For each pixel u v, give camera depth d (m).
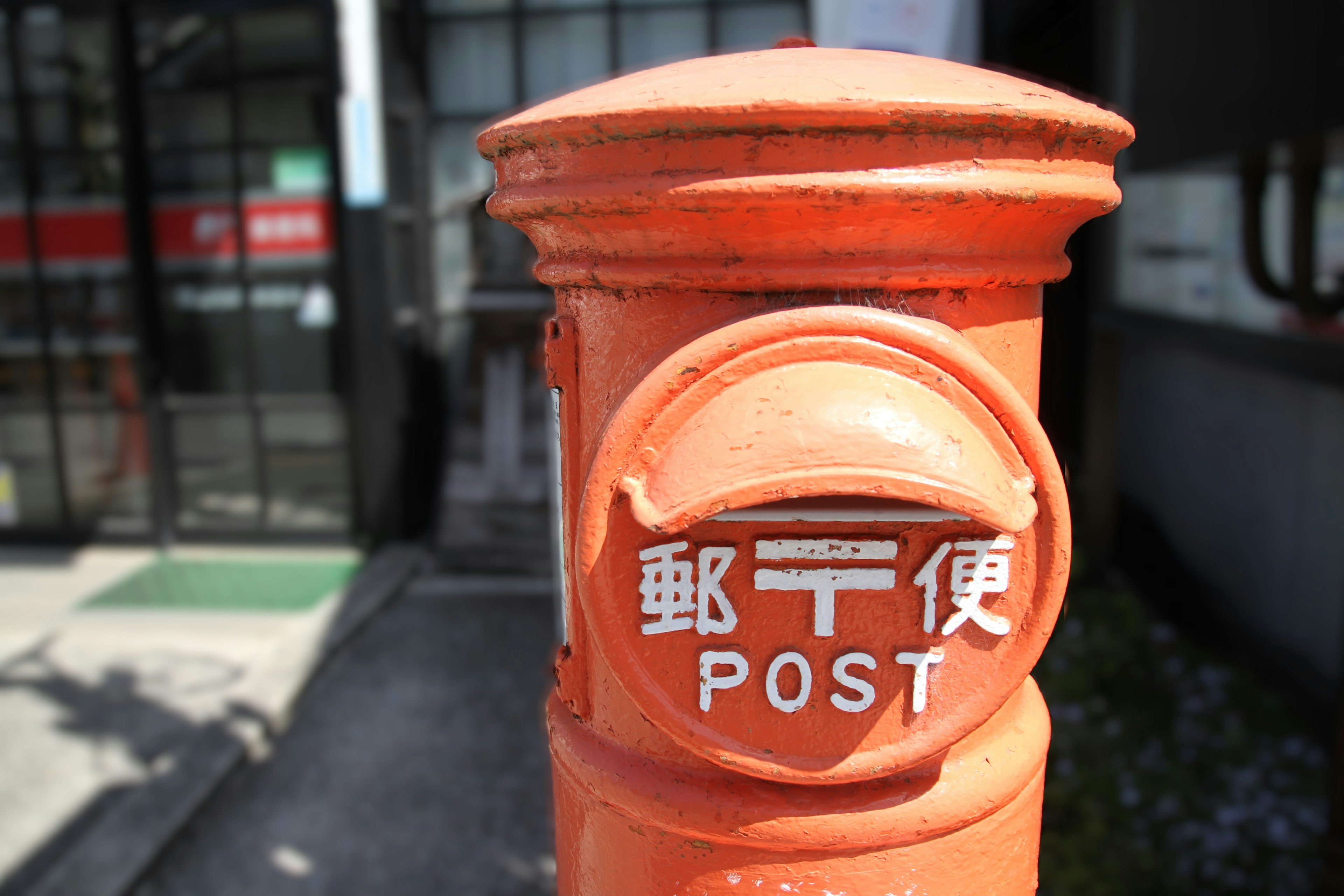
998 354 0.94
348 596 4.50
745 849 0.95
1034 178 0.82
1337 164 2.79
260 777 3.14
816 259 0.84
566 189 0.86
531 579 4.89
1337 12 2.22
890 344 0.81
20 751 3.25
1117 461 4.49
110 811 2.87
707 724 0.88
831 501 0.84
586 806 1.06
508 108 5.13
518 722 3.47
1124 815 2.61
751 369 0.81
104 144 4.91
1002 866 1.02
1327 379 2.66
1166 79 3.29
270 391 5.15
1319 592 3.10
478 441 4.98
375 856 2.76
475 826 2.89
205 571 4.93
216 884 2.64
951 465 0.75
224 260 5.04
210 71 4.85
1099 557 4.09
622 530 0.84
